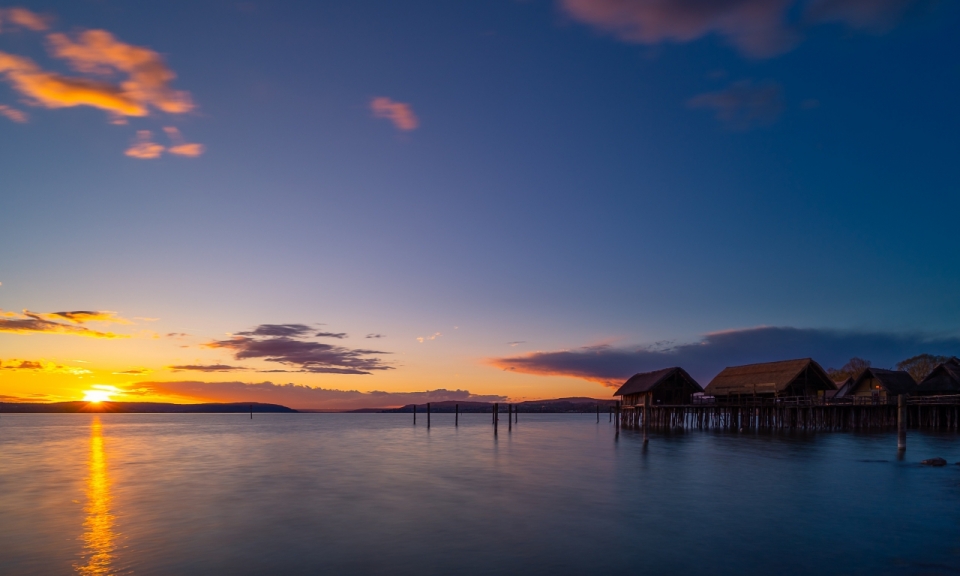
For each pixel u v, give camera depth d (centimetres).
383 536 1845
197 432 8169
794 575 1464
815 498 2364
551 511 2181
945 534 1819
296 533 1892
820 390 6384
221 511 2242
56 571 1539
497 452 4431
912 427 5931
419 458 4038
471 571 1508
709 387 7194
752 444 4519
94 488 2814
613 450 4400
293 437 6706
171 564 1584
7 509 2322
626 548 1692
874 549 1673
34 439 6531
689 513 2122
